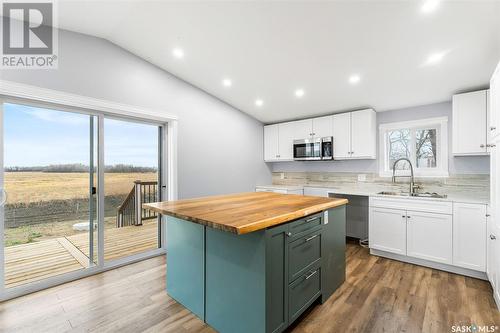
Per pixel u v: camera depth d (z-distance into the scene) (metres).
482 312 1.94
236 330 1.63
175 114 3.34
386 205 3.11
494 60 2.27
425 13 1.79
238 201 2.25
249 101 3.93
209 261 1.81
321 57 2.55
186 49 2.74
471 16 1.77
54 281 2.37
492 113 2.15
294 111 4.16
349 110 3.84
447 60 2.34
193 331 1.75
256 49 2.57
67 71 2.46
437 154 3.33
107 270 2.74
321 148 3.95
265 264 1.48
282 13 2.02
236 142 4.25
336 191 3.69
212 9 2.08
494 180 2.12
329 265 2.18
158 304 2.07
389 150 3.74
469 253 2.54
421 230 2.84
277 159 4.64
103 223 2.79
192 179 3.55
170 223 2.18
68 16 2.25
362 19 1.95
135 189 3.22
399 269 2.78
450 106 3.18
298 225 1.78
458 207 2.61
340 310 1.99
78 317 1.89
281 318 1.62
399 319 1.86
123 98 2.86
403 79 2.77
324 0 1.82
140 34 2.57
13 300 2.13
